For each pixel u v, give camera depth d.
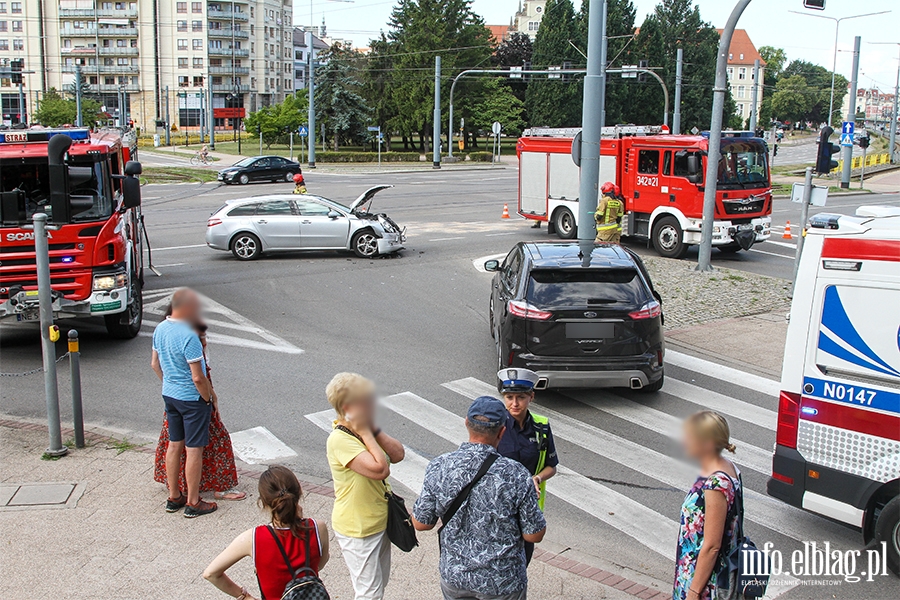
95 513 6.67
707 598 4.26
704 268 18.12
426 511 4.14
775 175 52.66
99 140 11.81
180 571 5.76
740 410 9.72
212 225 19.30
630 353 9.33
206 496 7.00
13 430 8.64
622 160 21.14
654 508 7.18
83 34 110.12
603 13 14.70
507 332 9.52
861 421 6.00
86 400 9.83
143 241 16.94
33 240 10.80
